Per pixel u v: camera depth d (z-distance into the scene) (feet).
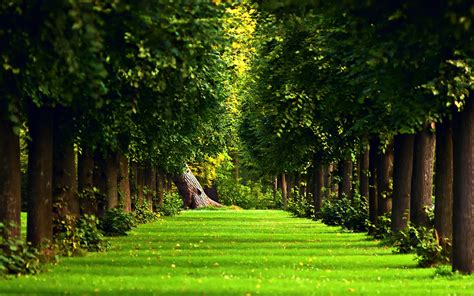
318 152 207.41
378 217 153.69
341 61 122.21
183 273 85.30
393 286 74.38
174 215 303.89
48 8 66.03
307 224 228.84
